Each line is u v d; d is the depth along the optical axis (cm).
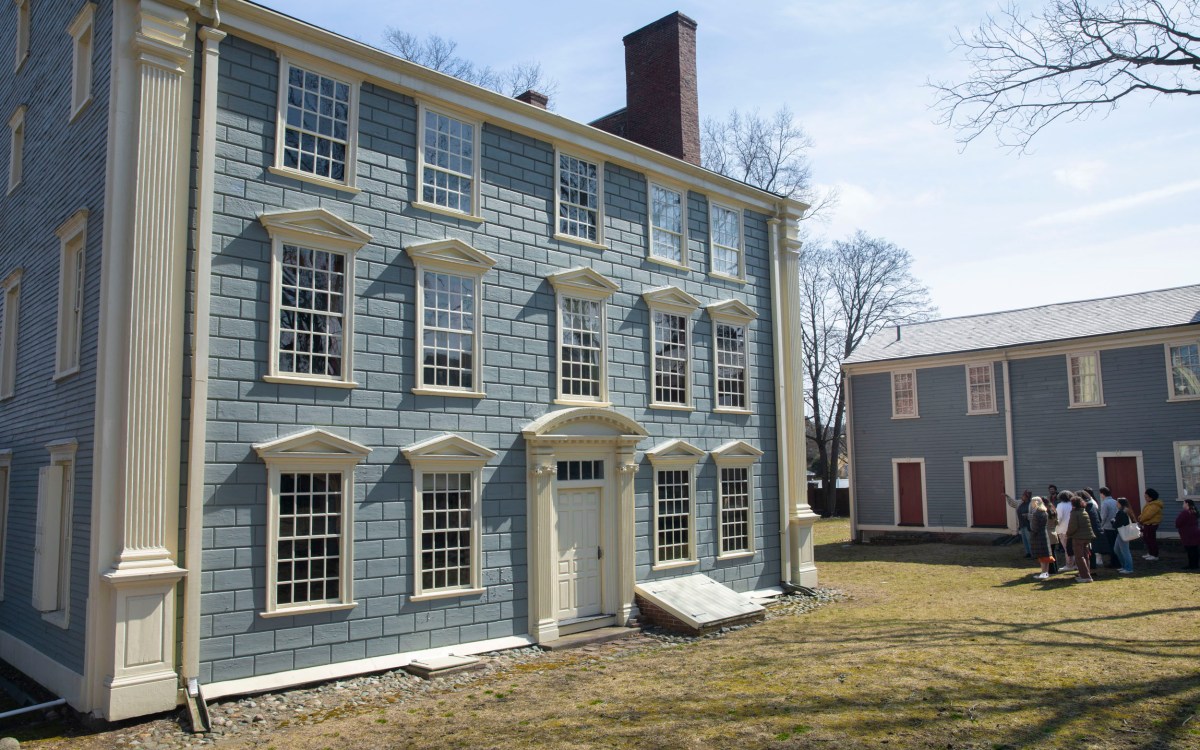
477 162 1295
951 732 766
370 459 1108
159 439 918
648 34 1902
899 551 2550
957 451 2706
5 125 1502
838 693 917
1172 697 845
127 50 959
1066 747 714
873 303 4481
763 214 1878
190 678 913
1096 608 1403
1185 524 1830
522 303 1334
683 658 1163
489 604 1227
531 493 1298
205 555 945
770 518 1777
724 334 1731
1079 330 2508
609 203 1518
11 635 1194
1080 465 2439
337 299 1109
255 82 1052
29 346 1252
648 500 1511
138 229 924
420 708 932
